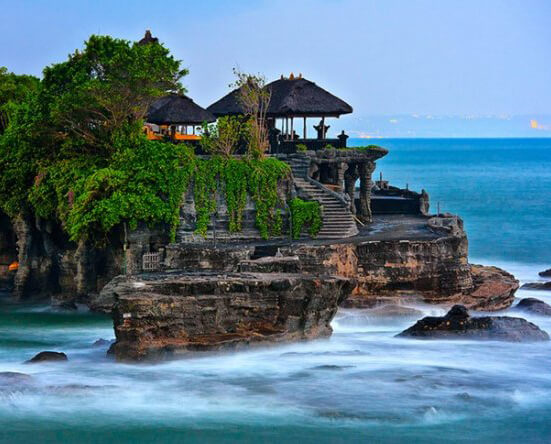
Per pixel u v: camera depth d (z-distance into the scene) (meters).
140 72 79.06
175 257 74.75
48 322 72.88
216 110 94.44
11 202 82.38
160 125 93.62
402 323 70.38
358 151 87.25
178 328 58.97
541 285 84.00
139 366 57.62
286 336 61.22
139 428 50.03
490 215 146.12
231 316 60.25
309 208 79.31
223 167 78.75
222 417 51.12
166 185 77.00
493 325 65.19
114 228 76.38
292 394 53.81
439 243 75.69
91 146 82.94
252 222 79.38
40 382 54.84
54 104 80.81
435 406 52.19
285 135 93.94
